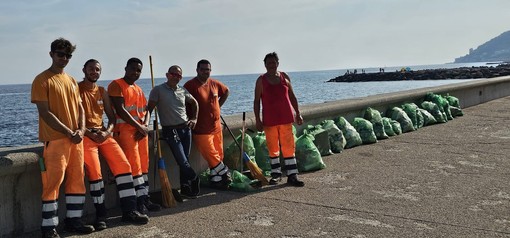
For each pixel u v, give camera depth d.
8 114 50.78
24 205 5.01
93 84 5.24
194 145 7.16
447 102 13.12
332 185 6.66
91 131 5.15
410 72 127.38
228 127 7.46
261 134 8.12
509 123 12.05
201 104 6.56
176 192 6.14
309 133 8.48
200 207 5.81
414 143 9.65
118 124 5.56
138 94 5.69
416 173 7.22
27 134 31.72
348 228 4.92
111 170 5.38
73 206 4.96
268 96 6.90
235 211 5.61
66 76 4.84
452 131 11.06
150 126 6.71
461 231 4.77
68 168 4.93
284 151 6.84
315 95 65.56
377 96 11.78
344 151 8.99
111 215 5.58
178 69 6.14
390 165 7.79
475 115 13.77
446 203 5.71
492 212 5.35
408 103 12.39
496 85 18.22
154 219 5.39
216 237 4.75
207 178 6.87
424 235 4.68
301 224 5.08
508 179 6.77
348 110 10.22
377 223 5.05
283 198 6.11
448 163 7.84
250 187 6.50
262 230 4.92
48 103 4.65
